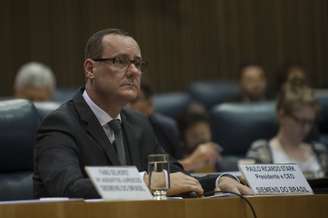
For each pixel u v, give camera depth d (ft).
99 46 19.75
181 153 33.22
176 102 43.98
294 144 30.17
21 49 50.39
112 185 15.39
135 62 19.81
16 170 23.70
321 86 52.26
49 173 18.13
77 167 18.39
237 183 17.81
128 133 20.83
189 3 53.11
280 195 16.67
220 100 47.65
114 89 19.65
